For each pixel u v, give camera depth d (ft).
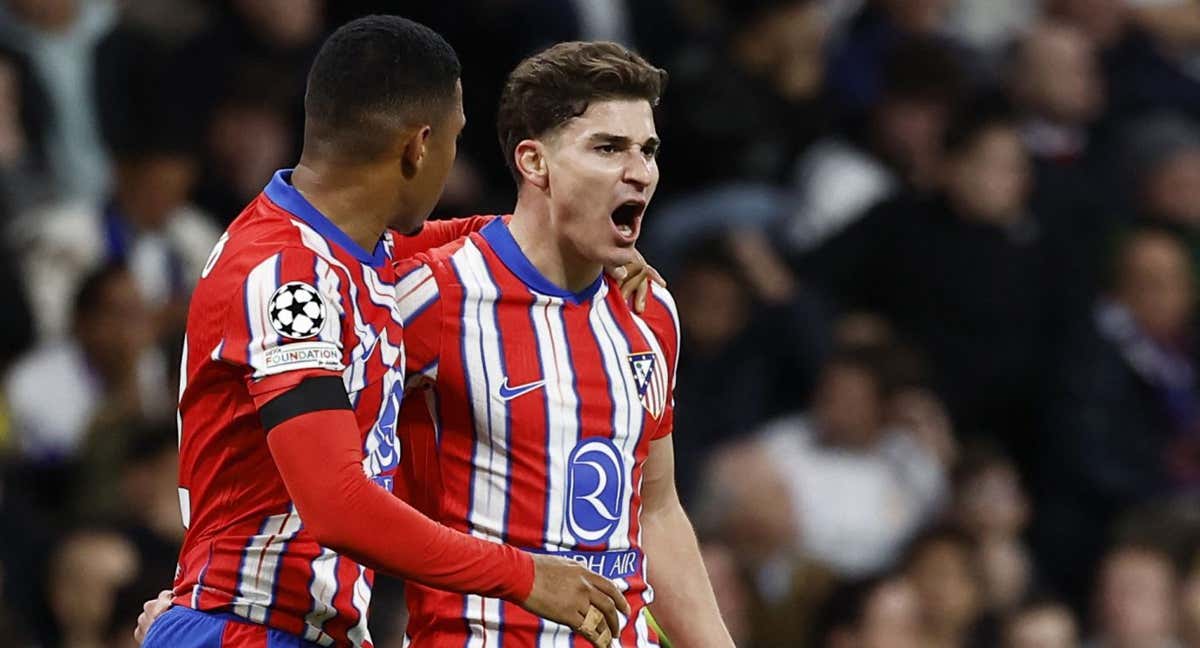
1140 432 114.11
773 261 108.17
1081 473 112.37
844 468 104.27
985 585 102.53
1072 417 112.88
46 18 111.65
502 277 51.44
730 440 104.22
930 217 114.01
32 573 91.91
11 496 93.66
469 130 111.96
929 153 119.14
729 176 113.91
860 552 103.50
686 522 55.72
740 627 94.53
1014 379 113.39
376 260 49.80
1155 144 125.90
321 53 49.42
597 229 50.37
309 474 46.83
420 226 50.70
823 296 112.16
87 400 99.55
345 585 50.37
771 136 115.55
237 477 49.65
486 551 47.52
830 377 104.63
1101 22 137.69
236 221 50.01
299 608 49.93
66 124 110.73
